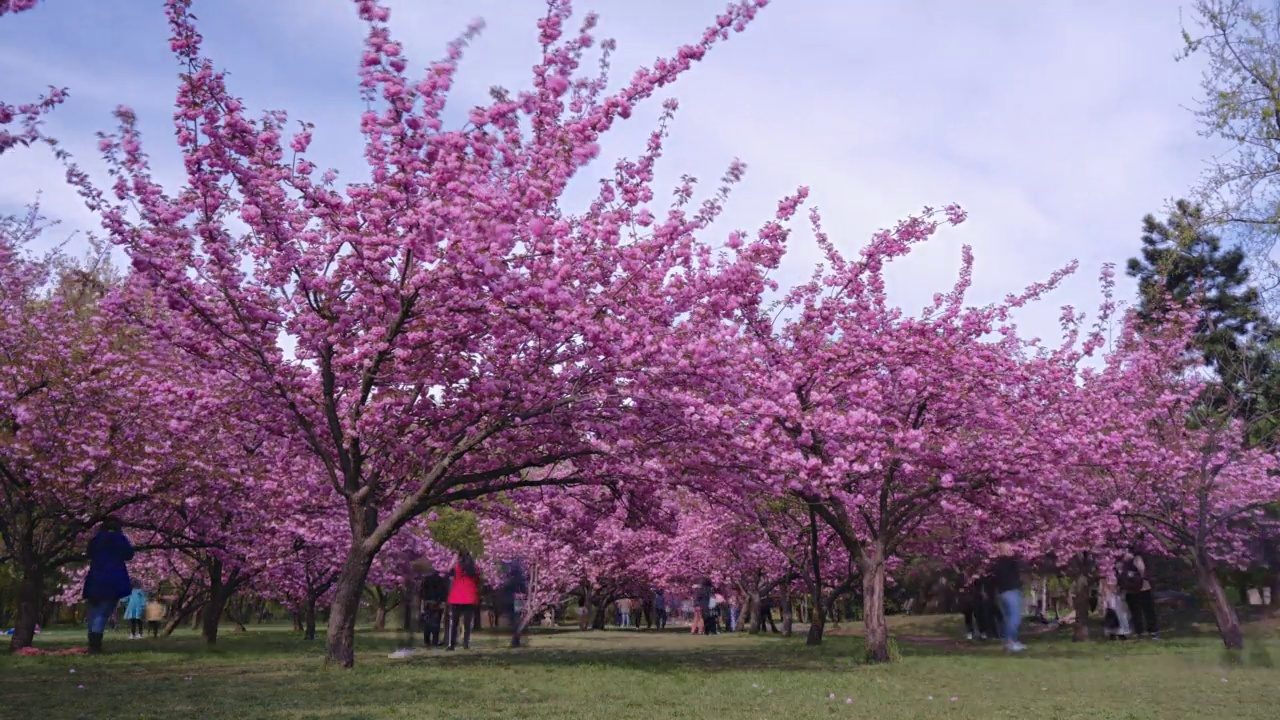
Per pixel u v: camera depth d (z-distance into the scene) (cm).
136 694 862
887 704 820
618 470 1345
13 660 1312
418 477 1398
